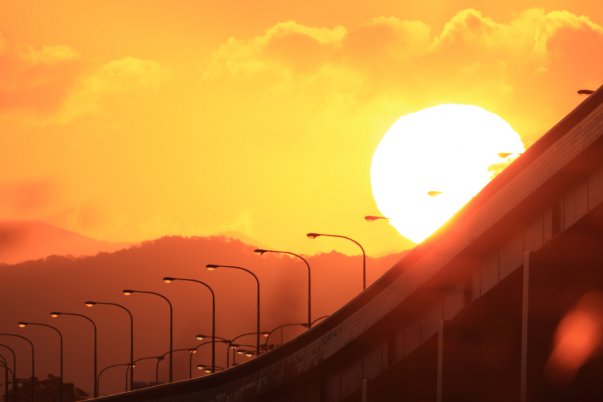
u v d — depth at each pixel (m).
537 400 191.12
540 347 191.50
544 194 189.38
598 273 192.62
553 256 192.25
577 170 181.62
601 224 185.25
